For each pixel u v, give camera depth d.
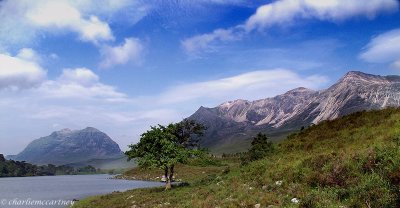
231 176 41.75
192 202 28.36
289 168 29.77
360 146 28.66
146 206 35.38
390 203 16.44
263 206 21.47
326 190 21.36
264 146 49.75
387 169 20.36
